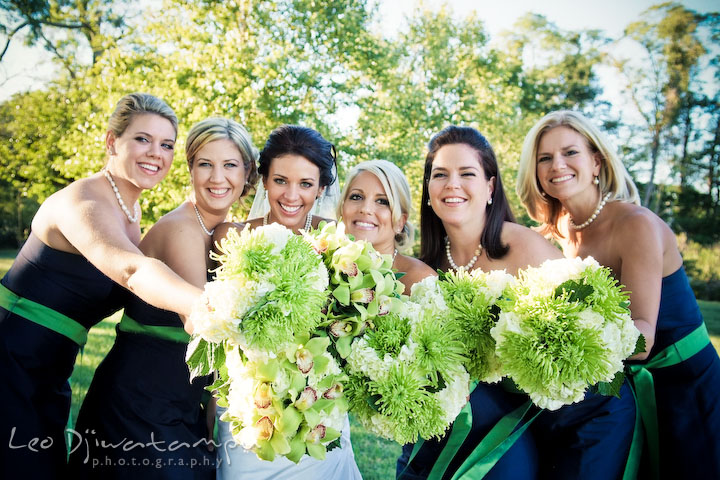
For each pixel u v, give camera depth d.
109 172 2.95
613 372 2.00
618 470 2.49
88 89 12.87
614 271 3.02
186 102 10.65
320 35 12.30
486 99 13.84
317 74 11.93
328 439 1.90
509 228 2.98
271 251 1.77
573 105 23.48
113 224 2.60
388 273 2.08
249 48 11.60
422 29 14.51
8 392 2.74
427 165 3.04
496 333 2.03
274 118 11.09
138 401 2.72
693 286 18.16
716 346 9.54
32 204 21.36
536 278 2.08
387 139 12.11
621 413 2.53
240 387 1.82
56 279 2.80
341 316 1.96
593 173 3.12
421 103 12.64
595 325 1.95
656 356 3.03
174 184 9.94
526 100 22.11
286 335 1.71
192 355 1.86
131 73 11.74
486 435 2.38
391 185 2.98
